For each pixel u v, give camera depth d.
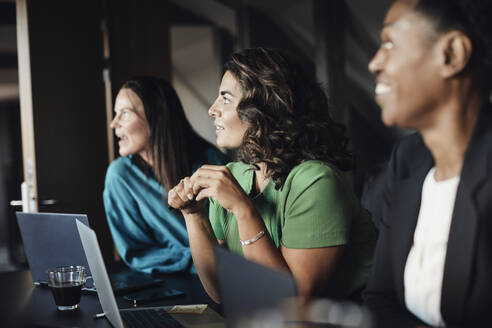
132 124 2.04
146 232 2.01
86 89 3.44
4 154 8.42
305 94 1.43
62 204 3.29
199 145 2.17
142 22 3.75
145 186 2.02
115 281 1.54
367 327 0.48
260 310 0.51
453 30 0.70
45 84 3.27
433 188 0.86
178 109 2.12
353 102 3.82
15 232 7.04
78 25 3.43
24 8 3.21
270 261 1.24
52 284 1.31
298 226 1.25
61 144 3.31
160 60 3.81
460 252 0.78
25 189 3.26
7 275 1.76
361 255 1.33
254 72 1.39
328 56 3.84
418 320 0.88
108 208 2.02
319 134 1.39
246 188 1.49
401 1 0.74
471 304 0.77
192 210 1.45
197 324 1.14
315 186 1.26
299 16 4.04
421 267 0.86
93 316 1.24
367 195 1.95
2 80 7.11
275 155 1.36
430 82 0.72
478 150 0.76
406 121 0.76
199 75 4.68
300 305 0.50
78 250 1.48
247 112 1.38
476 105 0.75
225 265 0.75
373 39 3.62
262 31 4.22
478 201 0.77
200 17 4.57
